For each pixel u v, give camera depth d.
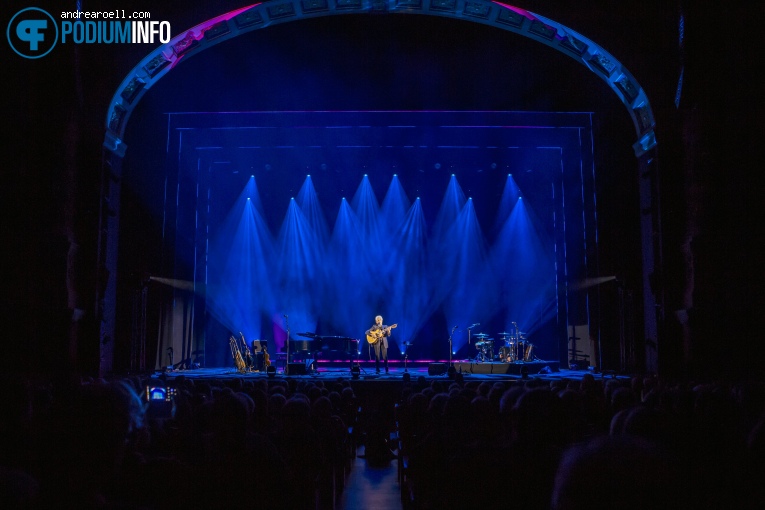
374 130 17.23
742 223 12.44
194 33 14.71
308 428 4.36
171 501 2.59
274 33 15.77
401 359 20.23
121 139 15.13
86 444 1.73
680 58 13.16
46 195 12.30
